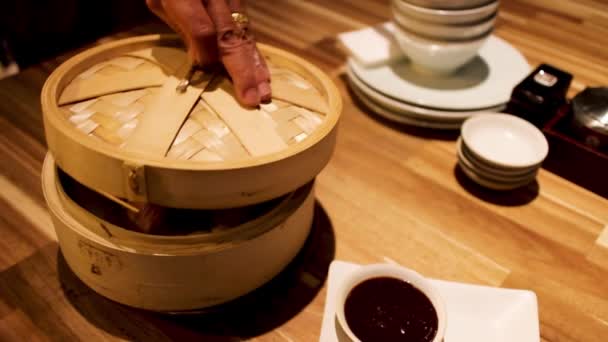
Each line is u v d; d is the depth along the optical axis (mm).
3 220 874
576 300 829
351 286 718
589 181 1036
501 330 738
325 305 751
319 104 753
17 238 849
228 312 766
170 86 711
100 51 786
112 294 725
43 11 1468
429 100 1134
